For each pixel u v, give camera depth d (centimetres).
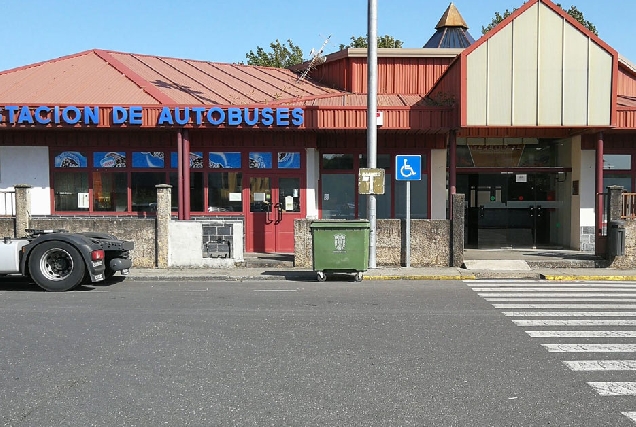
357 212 1902
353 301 1081
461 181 1947
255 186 1823
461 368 661
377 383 609
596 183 1670
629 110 1627
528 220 1945
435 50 2250
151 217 1702
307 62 2441
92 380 619
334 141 1892
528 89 1602
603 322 898
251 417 520
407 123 1684
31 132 1780
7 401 559
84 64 2042
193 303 1055
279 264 1576
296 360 689
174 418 518
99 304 1041
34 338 788
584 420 515
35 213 1791
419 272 1467
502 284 1330
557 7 1590
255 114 1684
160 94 1773
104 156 1802
